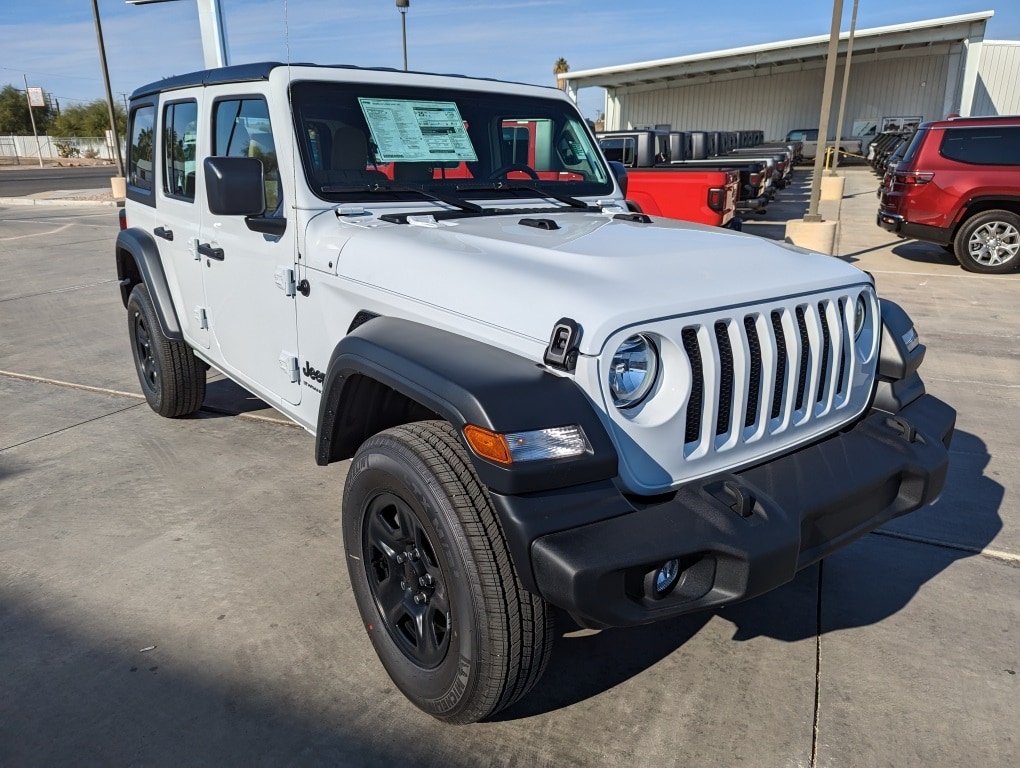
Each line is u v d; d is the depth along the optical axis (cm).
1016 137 953
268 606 296
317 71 312
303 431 471
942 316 758
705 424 216
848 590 312
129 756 226
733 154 2067
